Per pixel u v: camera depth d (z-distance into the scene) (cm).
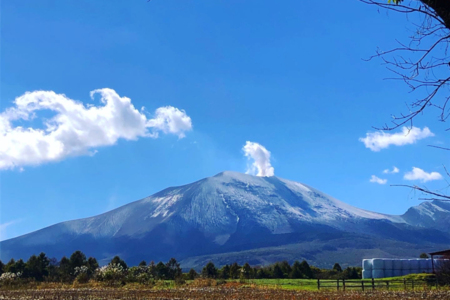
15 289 5019
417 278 5616
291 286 5400
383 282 5338
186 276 7900
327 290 4444
